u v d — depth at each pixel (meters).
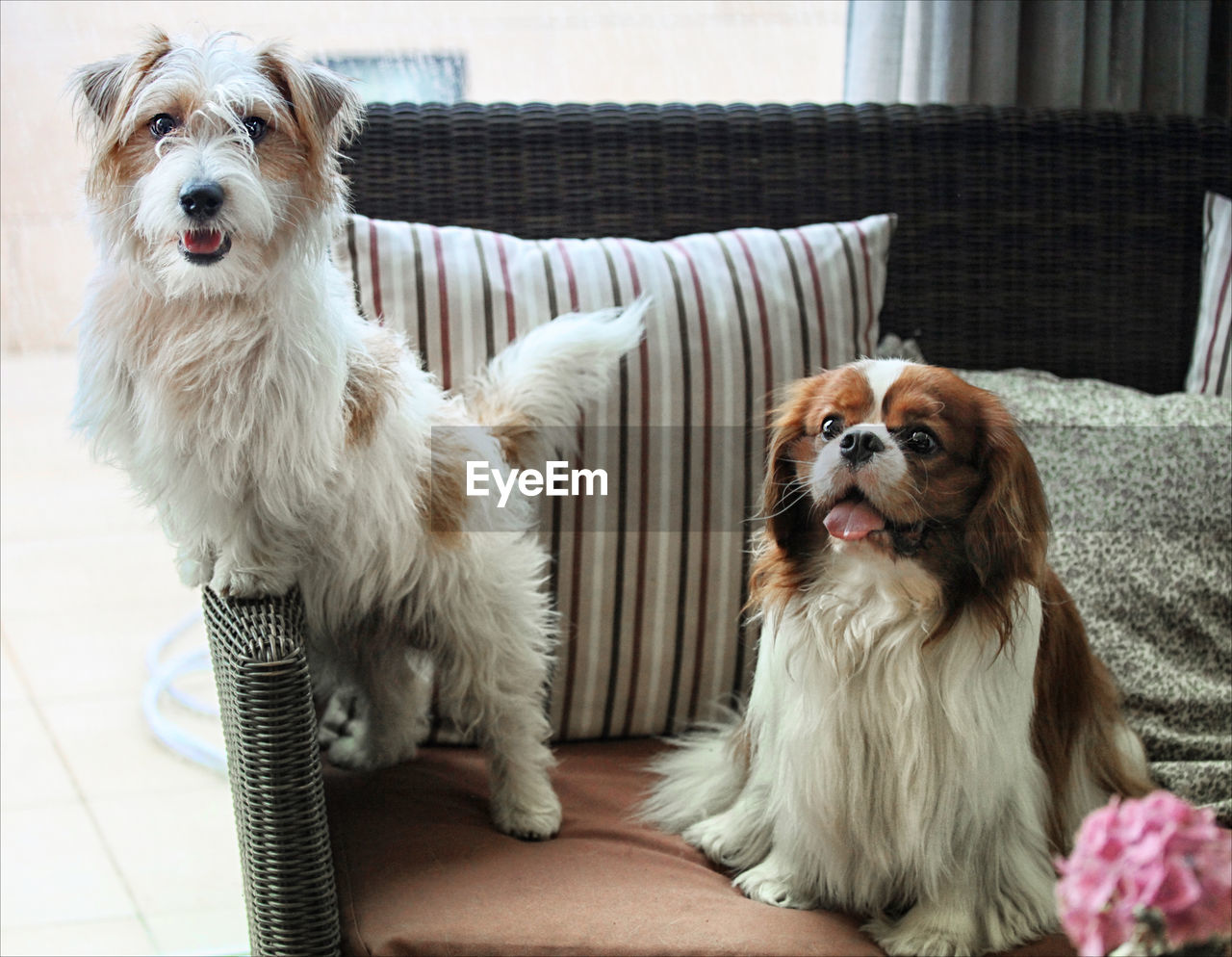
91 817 2.32
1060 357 2.10
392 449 1.44
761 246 1.84
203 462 1.33
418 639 1.57
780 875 1.41
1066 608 1.50
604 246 1.82
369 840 1.47
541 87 2.31
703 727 1.78
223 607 1.40
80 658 2.64
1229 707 1.63
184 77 1.28
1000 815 1.34
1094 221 2.08
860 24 2.17
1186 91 2.26
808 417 1.36
